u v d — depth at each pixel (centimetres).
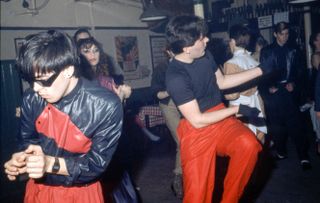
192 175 235
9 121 450
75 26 586
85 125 157
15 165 147
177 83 226
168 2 693
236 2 802
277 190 368
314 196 346
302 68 482
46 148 163
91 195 169
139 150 587
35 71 135
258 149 226
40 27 529
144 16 517
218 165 438
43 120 160
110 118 157
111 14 648
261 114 336
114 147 161
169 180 435
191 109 227
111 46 648
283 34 410
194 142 237
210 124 229
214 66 252
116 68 655
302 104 512
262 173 418
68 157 162
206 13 780
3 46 478
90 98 156
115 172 260
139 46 704
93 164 154
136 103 648
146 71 717
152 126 590
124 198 261
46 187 167
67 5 571
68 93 154
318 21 659
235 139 227
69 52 141
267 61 259
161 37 749
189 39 224
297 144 419
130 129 574
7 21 484
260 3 764
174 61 240
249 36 331
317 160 449
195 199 232
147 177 452
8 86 451
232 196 233
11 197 433
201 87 238
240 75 255
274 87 421
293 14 670
